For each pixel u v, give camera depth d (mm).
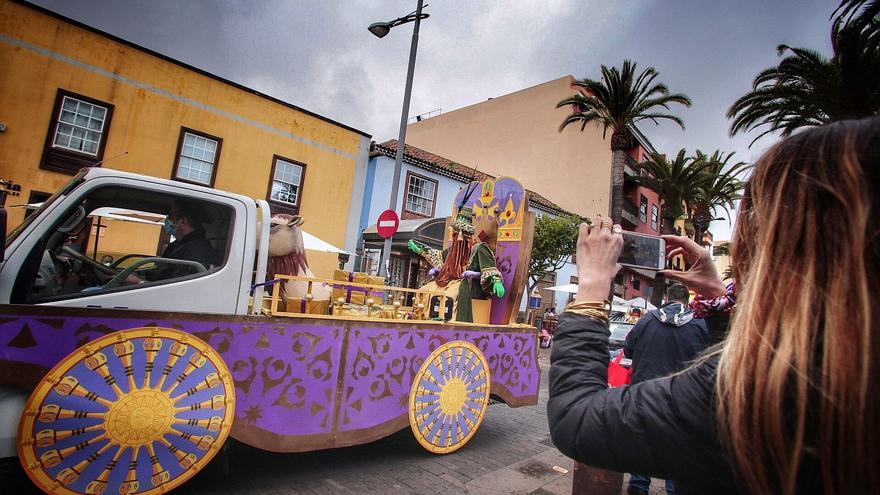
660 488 4027
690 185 20453
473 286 4738
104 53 10641
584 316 977
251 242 3203
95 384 2434
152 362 2592
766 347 601
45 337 2340
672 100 15930
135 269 2869
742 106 12312
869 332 513
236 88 12586
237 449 3947
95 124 10578
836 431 520
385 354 3604
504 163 28281
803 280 602
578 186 25266
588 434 800
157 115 11320
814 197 645
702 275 1539
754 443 579
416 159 16547
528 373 4770
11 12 9594
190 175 11852
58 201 2672
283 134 13445
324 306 3652
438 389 3984
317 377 3219
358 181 15016
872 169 607
